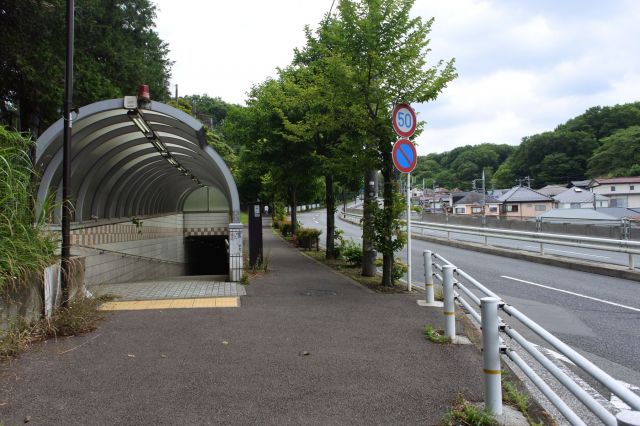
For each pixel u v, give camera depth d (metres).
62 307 5.76
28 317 5.17
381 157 8.90
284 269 12.12
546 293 8.86
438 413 3.45
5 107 13.13
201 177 17.30
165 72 19.64
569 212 28.61
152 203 16.19
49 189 8.25
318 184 24.80
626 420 1.73
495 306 3.40
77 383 3.98
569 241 12.70
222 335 5.51
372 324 6.07
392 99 8.56
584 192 55.97
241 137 16.86
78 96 12.20
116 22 14.60
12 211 4.97
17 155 5.36
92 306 6.47
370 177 10.11
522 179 72.94
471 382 4.06
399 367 4.43
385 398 3.71
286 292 8.43
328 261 14.25
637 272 10.37
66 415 3.38
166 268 18.20
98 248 10.25
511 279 10.53
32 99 11.97
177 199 20.19
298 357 4.72
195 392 3.81
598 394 4.13
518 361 3.24
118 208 12.55
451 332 5.31
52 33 11.90
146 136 9.51
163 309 6.91
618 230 14.60
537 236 14.02
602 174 65.12
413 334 5.59
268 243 22.66
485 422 3.25
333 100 9.12
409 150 8.23
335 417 3.38
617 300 8.14
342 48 8.73
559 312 7.25
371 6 8.19
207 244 25.39
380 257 14.84
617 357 5.10
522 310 7.41
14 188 5.04
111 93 13.14
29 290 5.19
